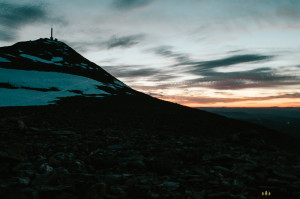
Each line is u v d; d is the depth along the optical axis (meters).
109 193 5.33
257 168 8.20
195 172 7.91
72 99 64.50
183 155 10.44
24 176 5.98
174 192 5.71
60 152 9.95
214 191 5.92
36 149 10.40
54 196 4.84
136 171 7.84
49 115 35.19
